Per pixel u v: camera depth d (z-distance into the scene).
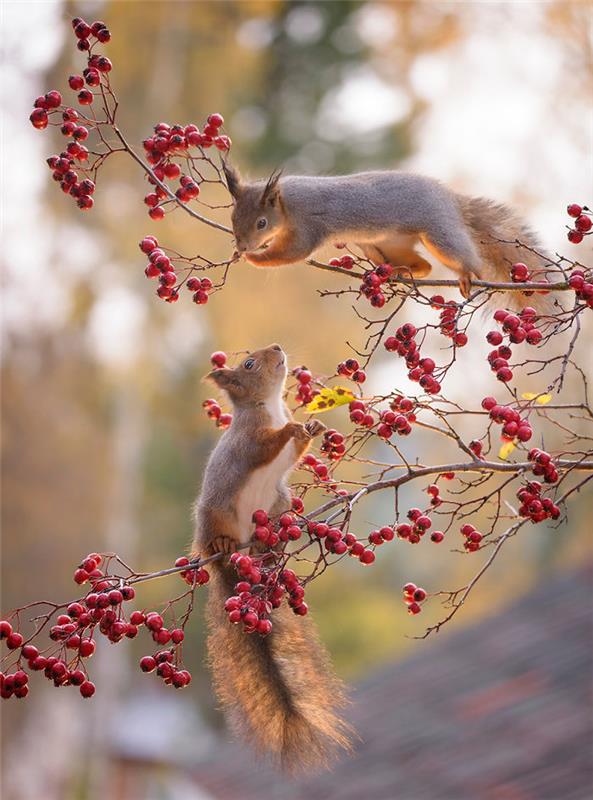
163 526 35.66
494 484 17.48
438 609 34.06
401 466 5.64
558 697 12.87
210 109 24.11
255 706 5.97
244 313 22.31
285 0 29.00
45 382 22.02
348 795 12.32
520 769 11.33
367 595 35.59
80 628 5.23
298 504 5.88
